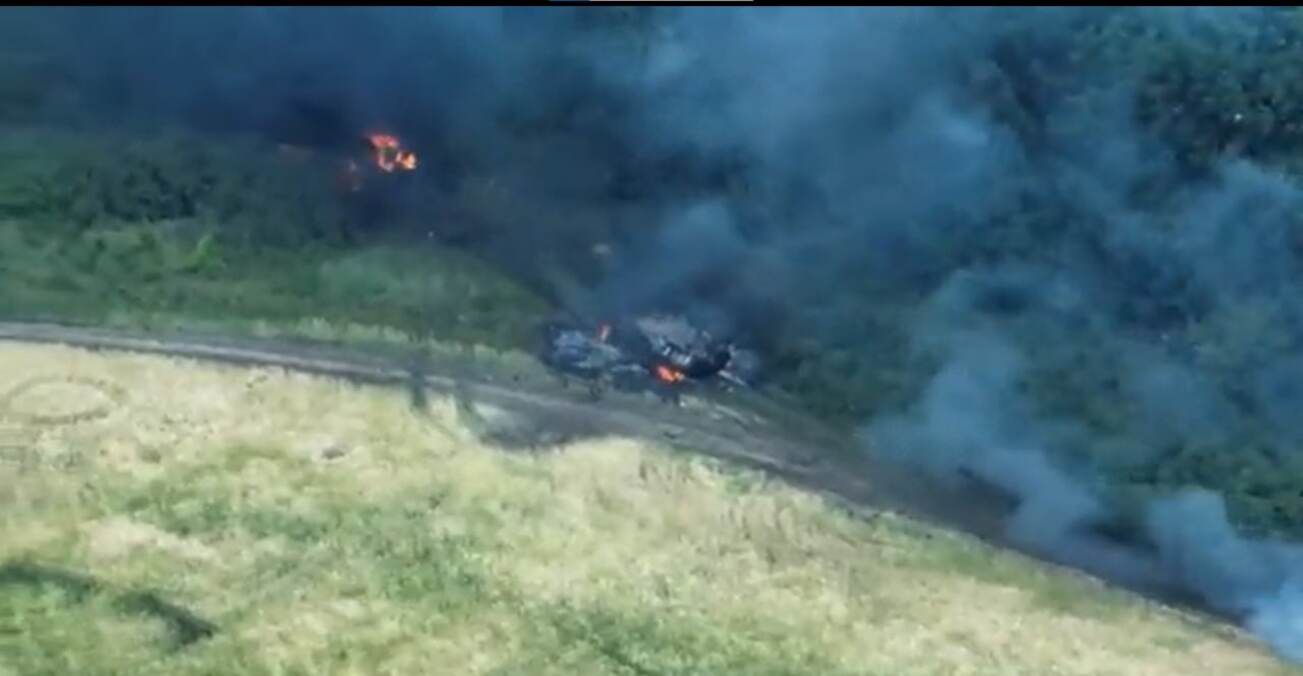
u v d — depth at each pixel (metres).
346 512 53.06
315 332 60.59
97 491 52.81
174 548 51.12
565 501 54.06
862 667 48.47
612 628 49.56
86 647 47.28
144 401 56.44
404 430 56.47
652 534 53.09
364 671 47.44
